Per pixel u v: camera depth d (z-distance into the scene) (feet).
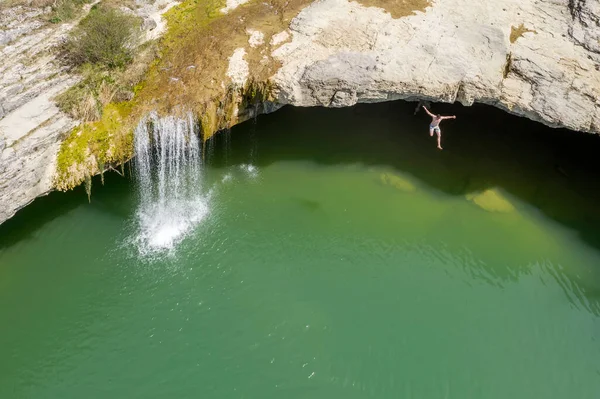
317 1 60.80
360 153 66.59
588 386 44.70
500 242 57.41
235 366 44.39
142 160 53.26
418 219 59.62
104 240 53.52
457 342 47.26
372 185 63.16
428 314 49.52
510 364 45.91
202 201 59.00
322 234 56.65
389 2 60.59
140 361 44.34
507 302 51.16
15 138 45.65
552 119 51.42
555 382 44.80
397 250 55.72
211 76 52.75
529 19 59.16
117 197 57.16
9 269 50.42
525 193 63.21
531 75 53.11
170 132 50.90
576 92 52.06
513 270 54.39
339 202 60.64
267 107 56.54
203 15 60.34
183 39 56.95
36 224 54.13
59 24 55.31
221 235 55.26
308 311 48.78
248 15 59.93
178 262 52.06
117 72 52.85
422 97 54.03
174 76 53.21
